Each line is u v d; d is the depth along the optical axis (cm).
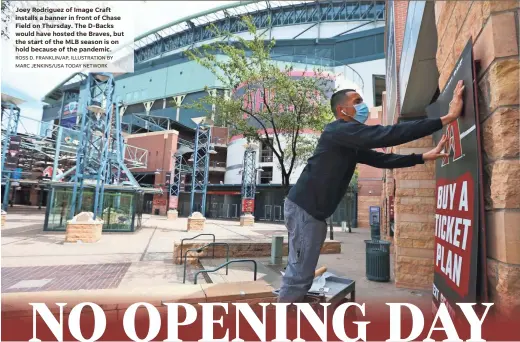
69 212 1597
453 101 175
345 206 2905
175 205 3209
